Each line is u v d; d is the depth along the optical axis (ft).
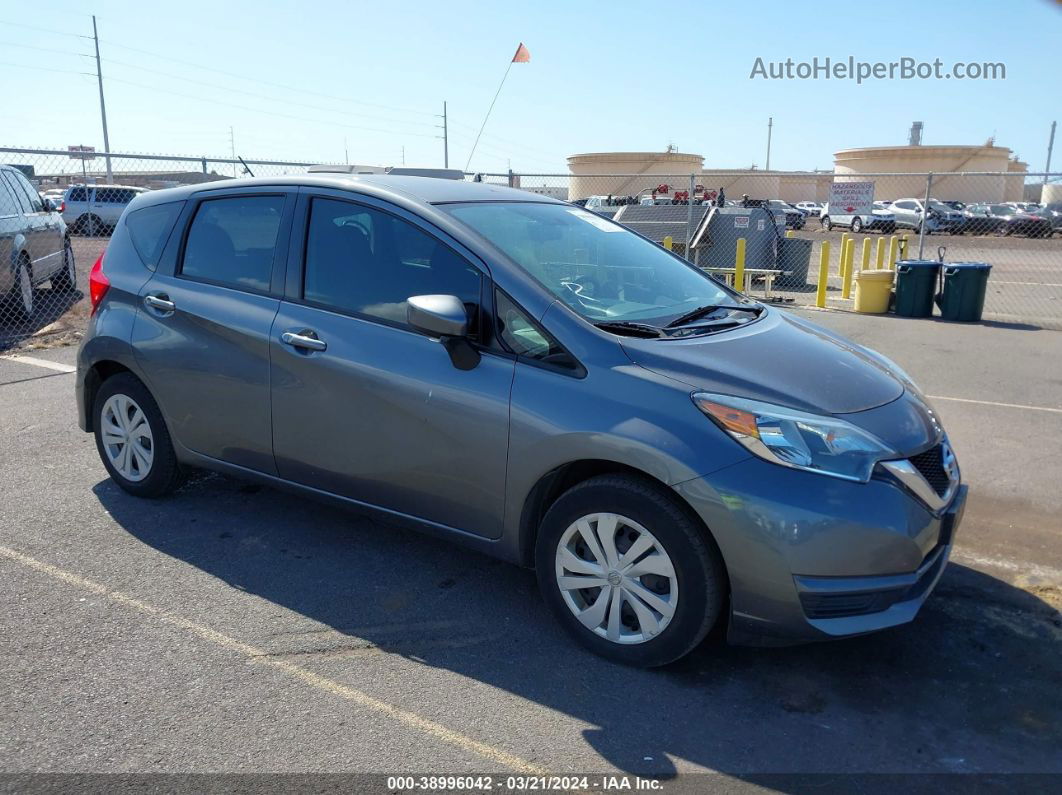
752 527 9.39
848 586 9.48
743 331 11.88
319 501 13.16
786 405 9.86
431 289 11.71
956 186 175.94
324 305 12.53
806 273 53.42
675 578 9.95
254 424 13.20
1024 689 10.33
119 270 14.97
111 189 79.87
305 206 13.05
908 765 8.92
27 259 33.68
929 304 39.09
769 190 166.20
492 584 12.69
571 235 13.34
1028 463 18.66
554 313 10.82
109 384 15.24
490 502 11.16
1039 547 14.44
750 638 10.02
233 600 12.01
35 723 9.20
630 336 10.79
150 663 10.40
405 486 11.87
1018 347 31.89
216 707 9.57
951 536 10.75
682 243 53.72
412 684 10.12
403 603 12.05
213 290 13.65
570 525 10.65
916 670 10.71
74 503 15.28
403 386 11.48
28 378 24.62
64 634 11.00
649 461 9.77
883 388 11.10
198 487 16.12
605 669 10.53
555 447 10.37
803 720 9.64
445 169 22.74
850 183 45.70
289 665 10.43
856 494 9.50
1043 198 162.50
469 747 9.03
